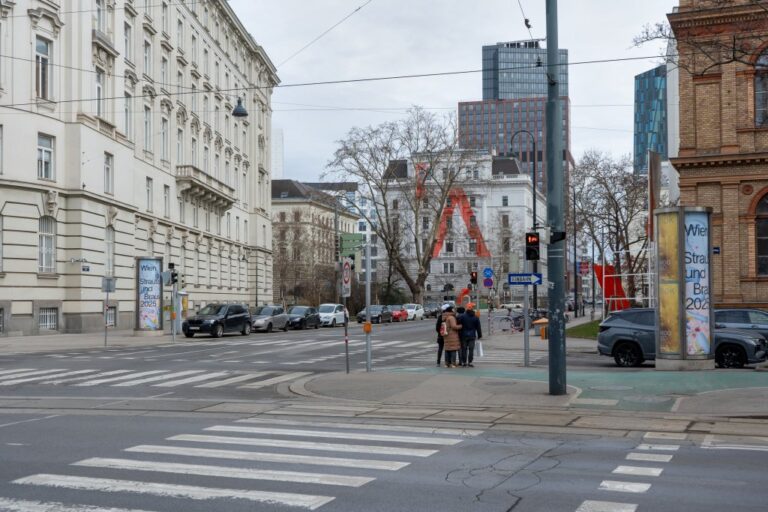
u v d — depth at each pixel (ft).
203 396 53.06
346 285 64.80
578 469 28.60
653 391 51.19
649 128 355.36
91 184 131.95
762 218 100.99
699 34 90.12
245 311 141.38
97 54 135.85
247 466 28.91
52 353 94.43
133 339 121.49
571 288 353.92
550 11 50.78
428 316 272.10
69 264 128.26
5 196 116.67
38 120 121.39
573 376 59.67
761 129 100.22
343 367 75.10
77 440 34.73
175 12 180.75
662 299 65.05
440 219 232.32
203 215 203.92
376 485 25.85
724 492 24.93
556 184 50.34
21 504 23.34
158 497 24.17
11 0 116.98
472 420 41.27
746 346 67.26
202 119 203.00
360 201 265.54
